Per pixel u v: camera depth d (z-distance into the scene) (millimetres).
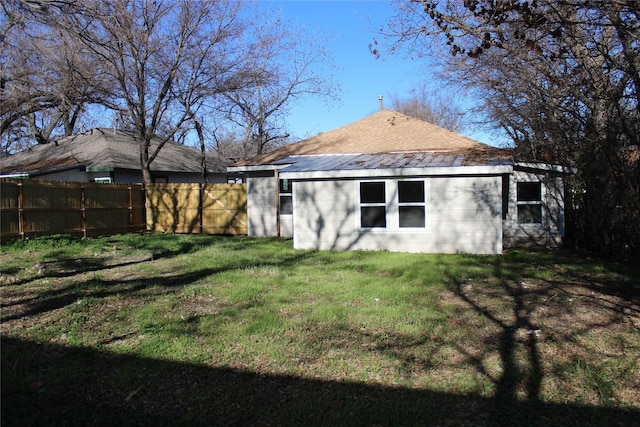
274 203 16406
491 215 11711
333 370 4301
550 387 3941
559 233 13438
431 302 6594
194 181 26953
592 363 4402
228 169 16641
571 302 6680
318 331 5328
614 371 4230
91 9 9031
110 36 14797
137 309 6184
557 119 11359
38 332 5219
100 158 21391
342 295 6988
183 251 12094
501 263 10109
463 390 3881
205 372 4270
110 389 3936
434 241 12102
